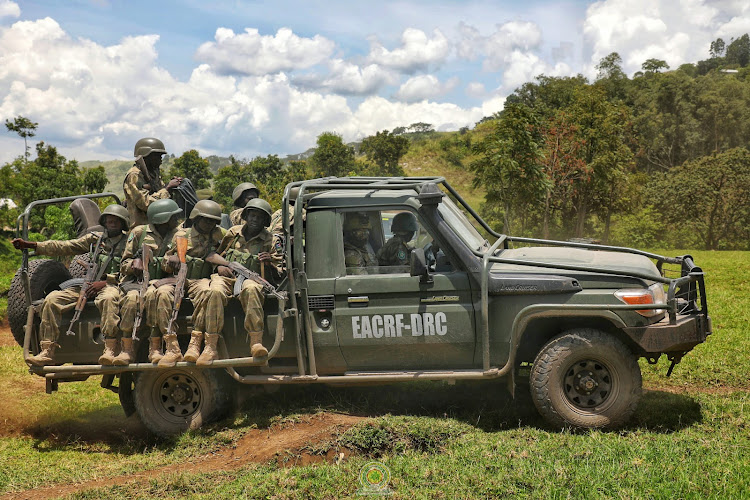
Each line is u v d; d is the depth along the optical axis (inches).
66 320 251.9
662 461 189.9
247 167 2770.7
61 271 276.8
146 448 247.8
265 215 245.4
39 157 2335.1
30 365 249.9
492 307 231.5
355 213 243.0
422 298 233.8
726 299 522.0
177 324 245.1
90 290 247.3
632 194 1785.2
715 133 3385.8
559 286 227.8
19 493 204.5
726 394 271.4
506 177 1252.5
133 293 239.6
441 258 239.0
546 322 238.1
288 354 245.6
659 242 1919.3
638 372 222.8
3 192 1923.0
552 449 203.8
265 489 184.9
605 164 1541.6
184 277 238.5
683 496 168.4
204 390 248.8
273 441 227.1
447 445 215.5
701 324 226.2
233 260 244.8
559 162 1494.8
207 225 242.7
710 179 1945.1
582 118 1565.0
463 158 3393.2
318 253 240.5
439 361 238.1
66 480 214.5
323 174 2854.3
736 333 385.1
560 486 176.4
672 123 3336.6
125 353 240.4
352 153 3058.6
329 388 269.6
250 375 245.0
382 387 274.2
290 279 235.5
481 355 234.8
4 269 1047.6
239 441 234.1
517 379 249.0
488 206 2050.9
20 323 264.2
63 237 1109.7
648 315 224.8
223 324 239.0
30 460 239.8
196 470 215.2
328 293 237.5
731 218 1931.6
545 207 1449.3
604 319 232.5
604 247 271.7
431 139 4060.0
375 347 237.1
